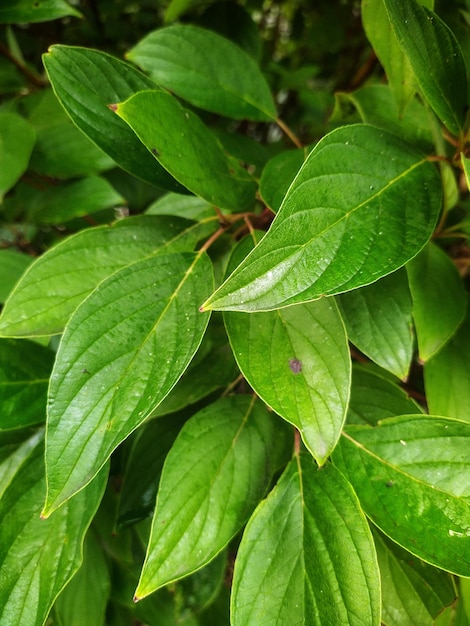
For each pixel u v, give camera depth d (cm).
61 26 35
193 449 15
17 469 16
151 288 15
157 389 13
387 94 20
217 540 14
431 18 14
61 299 16
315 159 13
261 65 35
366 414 17
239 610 13
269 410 17
